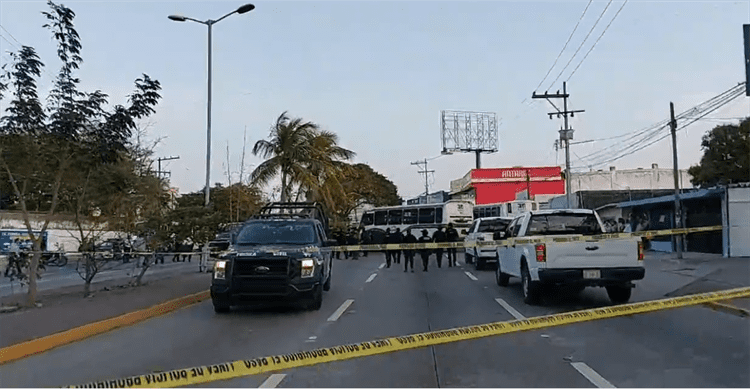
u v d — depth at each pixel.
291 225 14.58
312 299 12.80
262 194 38.94
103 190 15.45
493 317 12.02
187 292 16.03
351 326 11.18
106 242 19.08
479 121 77.44
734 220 25.61
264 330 10.94
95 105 13.92
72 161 13.92
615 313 9.75
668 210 32.50
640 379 7.21
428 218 39.97
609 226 38.09
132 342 9.95
